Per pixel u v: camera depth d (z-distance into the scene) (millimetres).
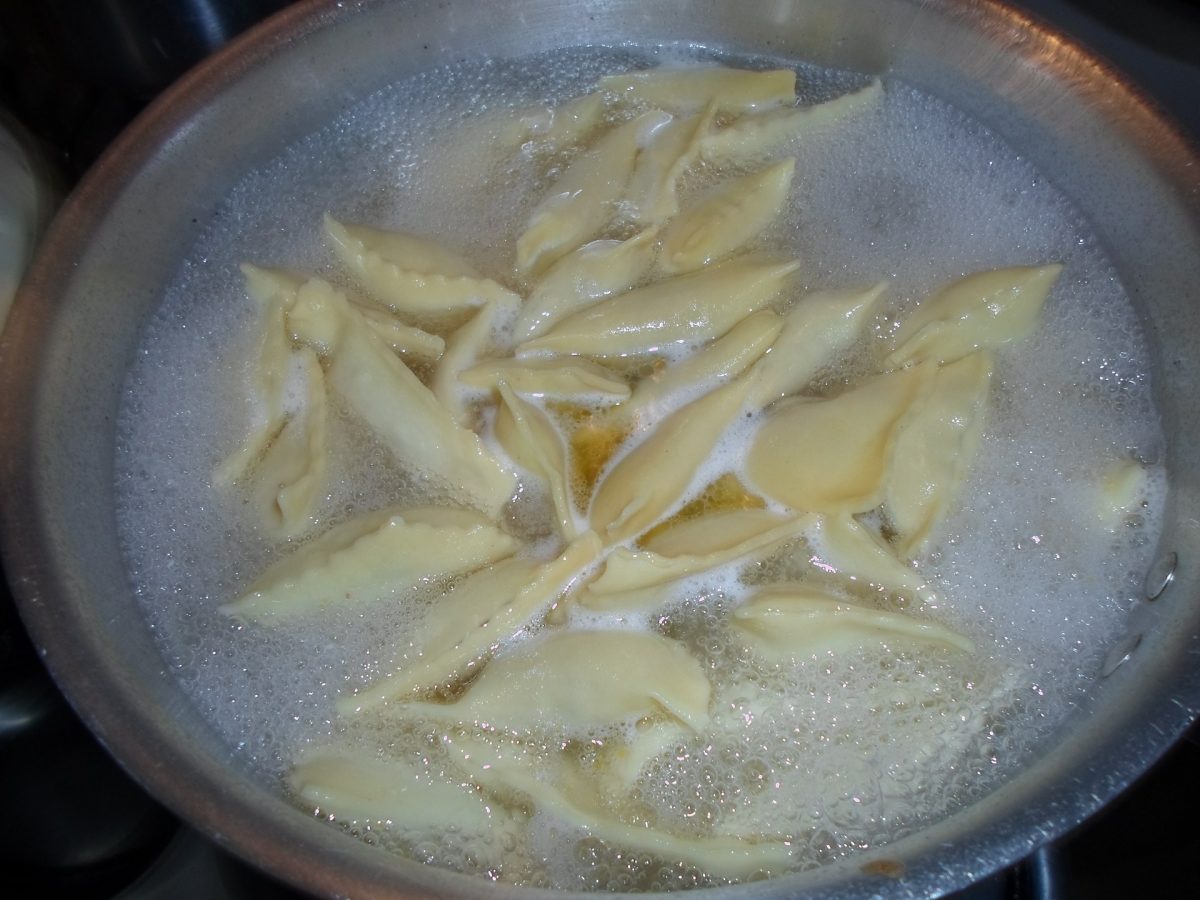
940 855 235
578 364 328
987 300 321
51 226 296
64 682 249
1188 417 304
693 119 364
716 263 344
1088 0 392
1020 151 347
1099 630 294
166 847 314
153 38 380
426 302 335
